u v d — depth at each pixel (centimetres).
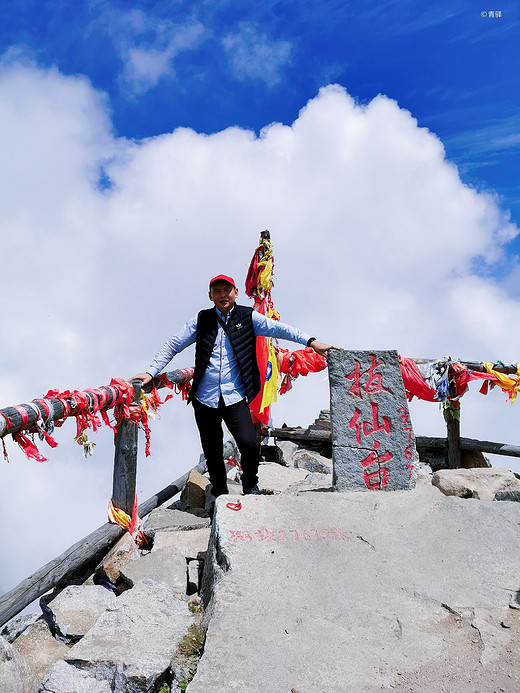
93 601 421
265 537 411
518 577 381
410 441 507
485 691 292
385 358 521
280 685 293
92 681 320
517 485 552
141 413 550
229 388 490
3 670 307
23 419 389
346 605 355
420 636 331
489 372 736
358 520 436
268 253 767
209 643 321
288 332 511
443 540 417
